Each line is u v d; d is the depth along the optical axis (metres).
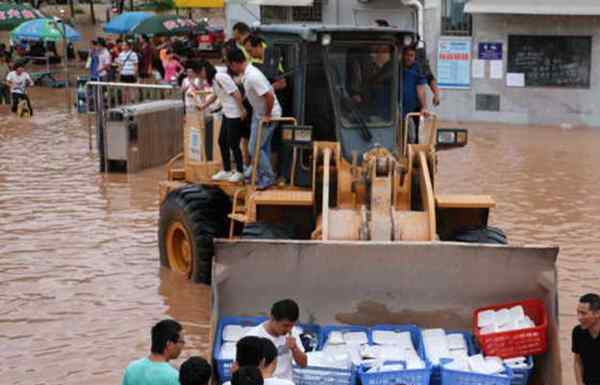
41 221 17.75
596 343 8.63
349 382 9.16
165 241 14.62
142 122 22.73
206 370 7.04
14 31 38.62
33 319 12.73
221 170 14.02
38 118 31.88
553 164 23.56
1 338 12.09
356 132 12.23
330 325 10.18
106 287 13.99
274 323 8.56
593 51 30.45
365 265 10.12
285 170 12.84
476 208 12.38
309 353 9.43
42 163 23.72
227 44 13.71
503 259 10.01
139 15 40.47
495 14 30.91
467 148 26.06
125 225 17.50
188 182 14.77
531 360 9.59
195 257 13.82
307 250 10.10
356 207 11.77
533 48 30.89
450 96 31.81
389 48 12.34
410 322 10.18
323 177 11.66
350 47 12.24
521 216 18.12
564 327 12.43
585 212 18.47
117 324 12.57
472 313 10.13
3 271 14.72
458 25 31.44
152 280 14.29
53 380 10.87
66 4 65.56
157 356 7.68
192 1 42.25
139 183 21.34
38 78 40.47
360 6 32.22
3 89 35.19
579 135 28.66
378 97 12.34
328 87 12.21
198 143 14.69
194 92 15.09
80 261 15.24
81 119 31.66
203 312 12.99
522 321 9.80
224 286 10.14
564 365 11.19
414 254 10.09
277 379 7.59
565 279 14.30
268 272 10.13
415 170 12.01
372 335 9.92
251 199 12.25
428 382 9.13
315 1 32.84
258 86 12.42
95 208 18.86
